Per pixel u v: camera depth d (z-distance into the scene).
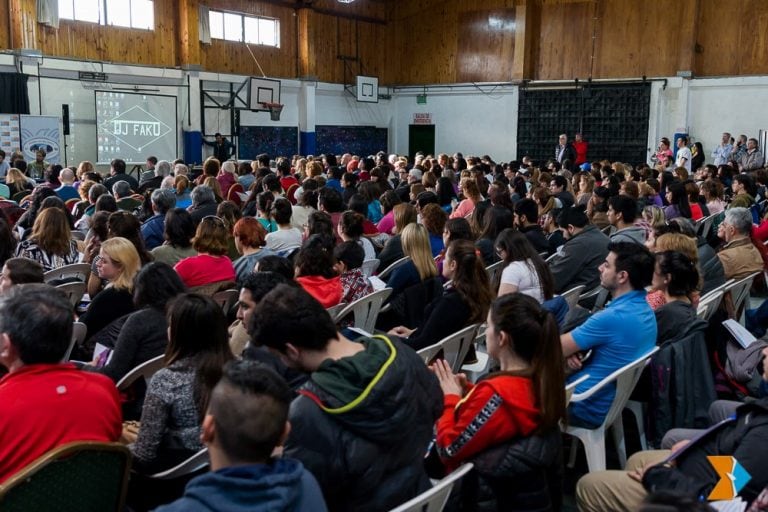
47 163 11.70
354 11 18.30
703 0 15.08
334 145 18.36
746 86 14.65
